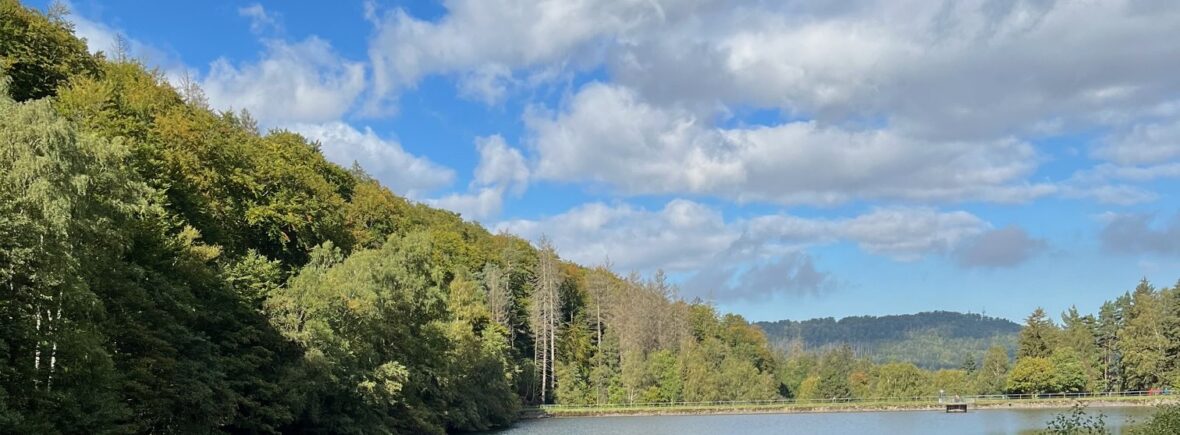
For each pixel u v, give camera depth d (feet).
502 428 324.39
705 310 602.03
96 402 104.88
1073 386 446.60
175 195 190.39
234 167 236.43
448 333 271.90
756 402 452.35
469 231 567.18
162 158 189.78
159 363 122.52
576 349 483.51
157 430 129.49
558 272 490.90
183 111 247.70
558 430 304.71
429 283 245.65
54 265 94.68
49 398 97.86
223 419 140.97
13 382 94.99
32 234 92.43
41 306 98.99
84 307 102.06
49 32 215.72
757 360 598.75
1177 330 413.59
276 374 166.71
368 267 204.13
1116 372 481.46
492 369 328.90
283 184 259.80
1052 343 483.92
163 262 139.44
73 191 98.89
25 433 91.35
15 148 95.14
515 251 505.66
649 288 516.32
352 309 190.60
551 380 453.17
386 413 209.05
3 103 98.84
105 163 111.45
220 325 154.81
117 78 239.91
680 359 461.37
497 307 421.59
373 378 193.88
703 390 447.83
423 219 486.79
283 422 169.89
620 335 481.87
